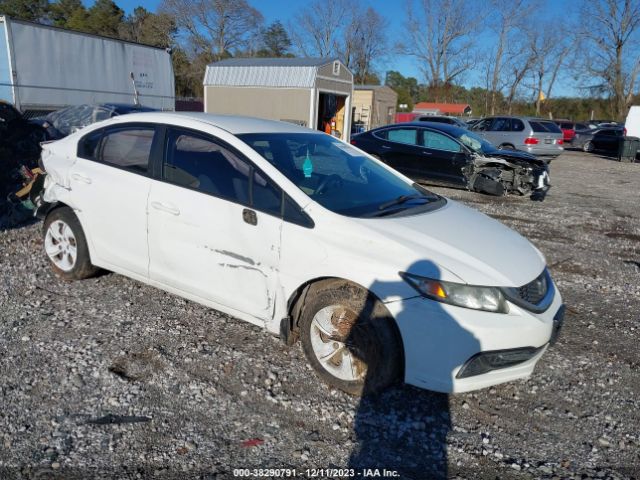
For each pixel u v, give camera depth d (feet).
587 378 12.62
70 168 14.94
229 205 11.98
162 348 12.55
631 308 17.21
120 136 14.37
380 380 10.62
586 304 17.42
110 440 9.39
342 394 11.17
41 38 45.09
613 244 25.85
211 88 66.18
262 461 9.15
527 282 10.75
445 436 10.17
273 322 11.80
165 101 61.98
